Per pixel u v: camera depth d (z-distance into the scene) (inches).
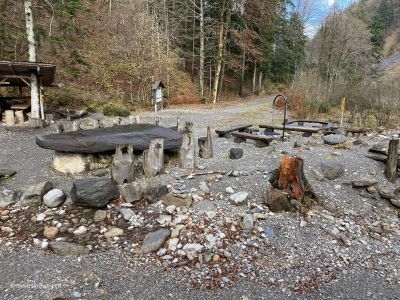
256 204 174.4
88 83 650.2
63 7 473.4
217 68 858.8
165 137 245.4
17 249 138.3
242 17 928.9
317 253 142.3
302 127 352.2
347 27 959.0
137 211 166.2
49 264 128.3
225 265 130.5
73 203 173.8
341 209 181.5
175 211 164.7
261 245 143.9
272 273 128.0
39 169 229.6
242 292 117.0
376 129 373.4
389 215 180.7
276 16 1065.5
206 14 952.3
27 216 164.1
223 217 160.6
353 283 125.0
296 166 178.4
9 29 463.8
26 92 569.3
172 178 207.3
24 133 354.0
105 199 167.8
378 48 1294.3
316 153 259.3
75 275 121.8
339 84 714.2
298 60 1454.2
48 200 171.2
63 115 456.4
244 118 542.0
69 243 139.2
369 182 200.5
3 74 399.9
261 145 295.0
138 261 132.0
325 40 996.6
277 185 183.9
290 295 116.6
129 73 713.6
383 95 561.0
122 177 193.3
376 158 237.0
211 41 966.4
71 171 218.8
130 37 732.0
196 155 264.7
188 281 121.4
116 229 150.3
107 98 604.7
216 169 225.9
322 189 197.3
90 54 698.2
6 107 446.0
